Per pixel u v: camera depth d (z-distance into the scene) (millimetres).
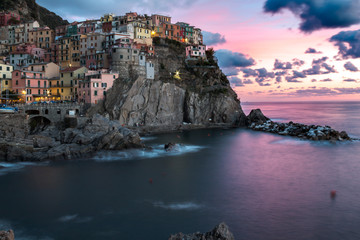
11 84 127250
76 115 108750
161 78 146375
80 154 81750
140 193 56750
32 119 109250
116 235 41625
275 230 42906
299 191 57750
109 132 86438
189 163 78250
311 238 40969
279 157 85188
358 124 167625
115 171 70562
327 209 49625
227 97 149375
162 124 133750
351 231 42781
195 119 143375
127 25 153625
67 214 47969
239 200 53344
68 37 156625
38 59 153500
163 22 178000
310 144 103875
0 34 183625
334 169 72562
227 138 116188
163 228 43375
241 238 40812
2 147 78812
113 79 128875
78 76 132500
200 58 170375
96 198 54344
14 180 63781
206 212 48500
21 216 47406
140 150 87812
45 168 72438
